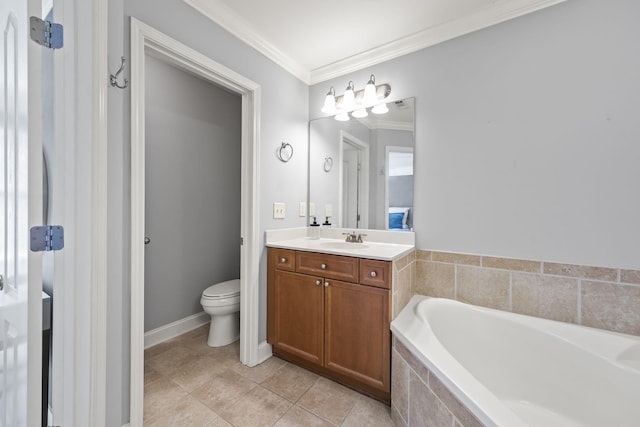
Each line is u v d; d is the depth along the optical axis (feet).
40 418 2.99
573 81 4.77
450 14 5.57
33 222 2.94
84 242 3.32
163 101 7.41
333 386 5.53
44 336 3.89
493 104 5.46
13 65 3.13
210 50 5.30
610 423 3.71
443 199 5.99
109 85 3.68
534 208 5.08
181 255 7.90
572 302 4.77
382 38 6.35
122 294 4.07
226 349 6.98
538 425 4.05
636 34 4.33
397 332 4.42
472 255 5.66
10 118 3.19
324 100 7.79
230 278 9.43
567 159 4.81
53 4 3.16
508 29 5.31
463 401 2.86
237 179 9.70
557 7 4.89
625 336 4.21
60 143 3.21
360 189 7.11
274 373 5.96
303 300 6.00
